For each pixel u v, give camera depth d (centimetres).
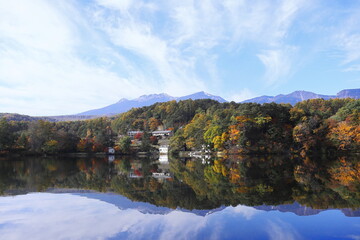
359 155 7175
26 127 16338
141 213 1786
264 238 1296
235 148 8400
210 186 2853
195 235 1346
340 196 2173
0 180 3516
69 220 1628
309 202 1992
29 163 7069
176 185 2989
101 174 4275
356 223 1498
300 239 1277
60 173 4434
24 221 1611
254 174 3759
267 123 8438
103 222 1583
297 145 8181
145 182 3284
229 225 1499
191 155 11119
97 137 13700
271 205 1930
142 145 13800
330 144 7700
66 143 12431
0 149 10381
